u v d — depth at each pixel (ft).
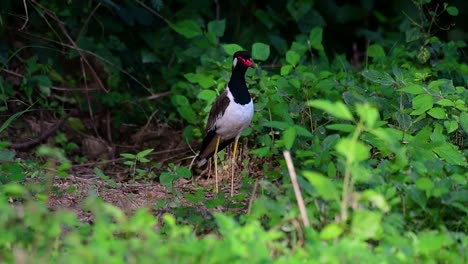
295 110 39.17
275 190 28.53
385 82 37.70
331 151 31.83
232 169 38.01
